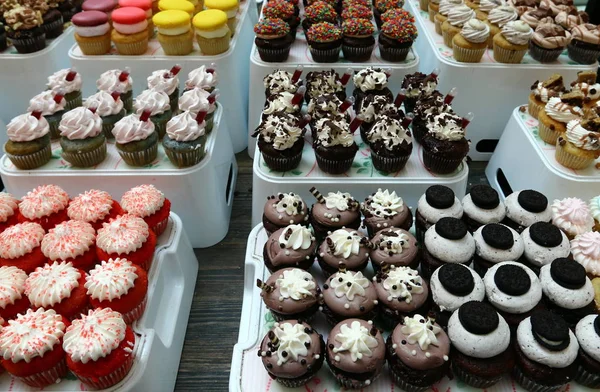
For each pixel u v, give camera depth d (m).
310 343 0.60
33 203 0.81
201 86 1.03
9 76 1.18
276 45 1.10
